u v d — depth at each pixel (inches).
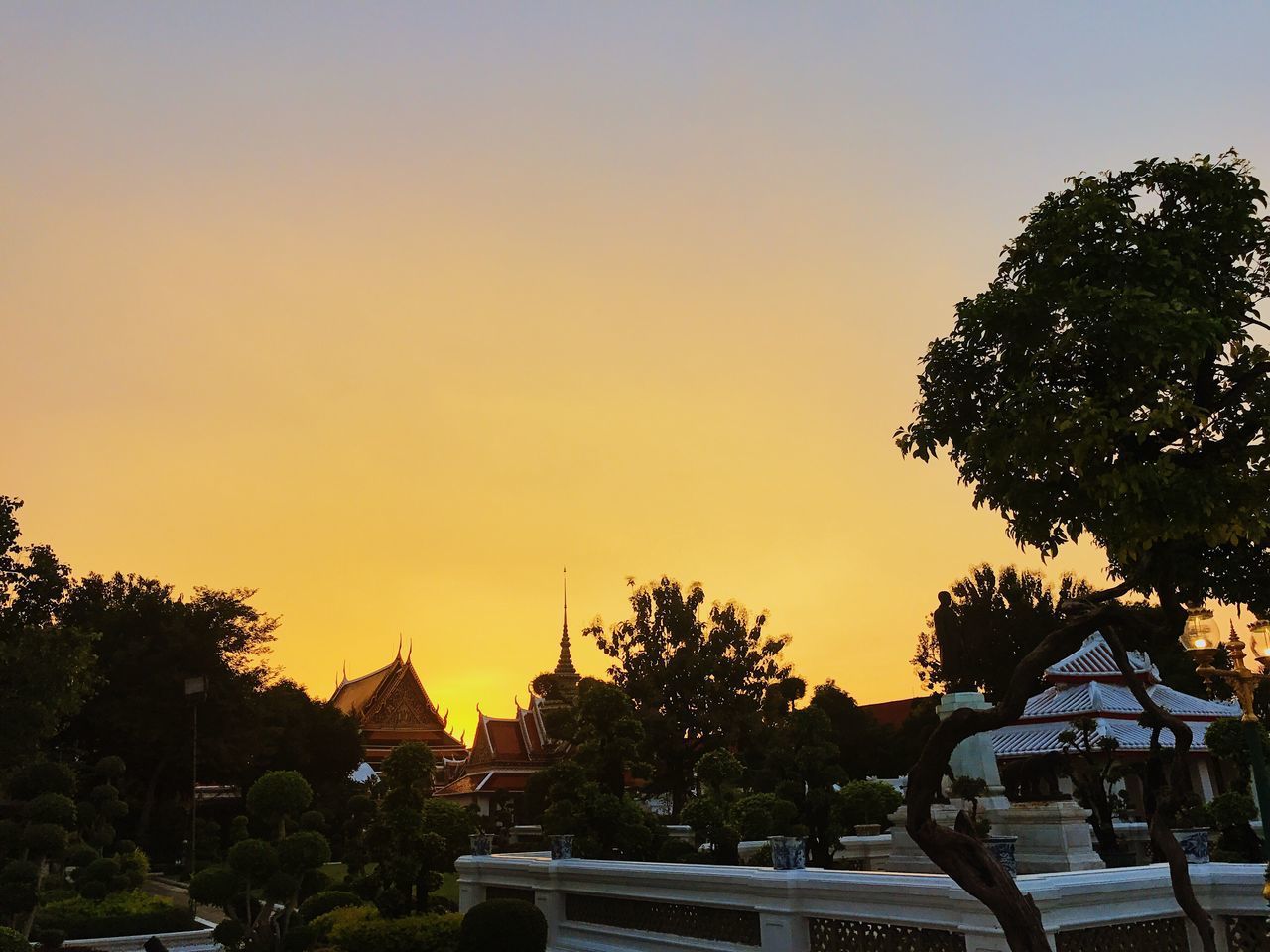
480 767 2524.6
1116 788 1208.8
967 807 676.1
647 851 709.9
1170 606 227.3
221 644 2080.5
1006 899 216.7
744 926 457.1
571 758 792.9
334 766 2252.7
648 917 525.0
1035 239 252.4
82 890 903.7
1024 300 244.8
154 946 703.1
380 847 625.9
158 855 1797.5
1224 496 218.2
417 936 572.4
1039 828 621.6
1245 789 773.3
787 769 738.8
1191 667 1734.7
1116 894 343.3
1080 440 226.1
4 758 1302.9
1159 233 244.8
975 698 758.5
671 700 1883.6
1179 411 226.8
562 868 598.5
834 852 713.6
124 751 1916.8
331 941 597.9
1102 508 232.1
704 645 1930.4
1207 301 239.8
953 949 352.2
